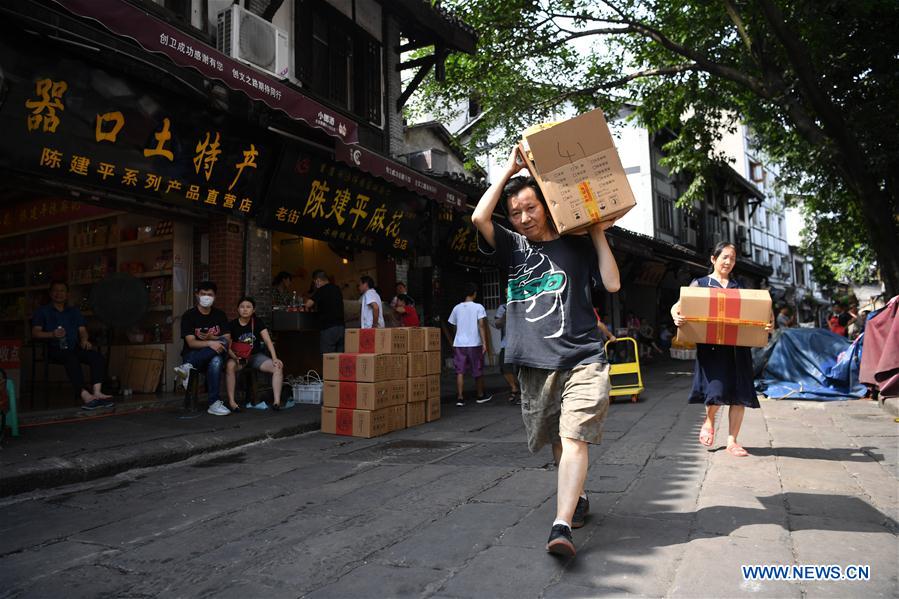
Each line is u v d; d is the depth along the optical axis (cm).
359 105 973
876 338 553
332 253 1080
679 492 339
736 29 1122
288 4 821
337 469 437
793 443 477
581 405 249
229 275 726
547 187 258
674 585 215
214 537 289
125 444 474
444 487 370
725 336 416
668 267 2048
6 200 930
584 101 1337
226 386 668
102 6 438
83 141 534
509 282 280
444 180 962
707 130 1402
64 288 623
